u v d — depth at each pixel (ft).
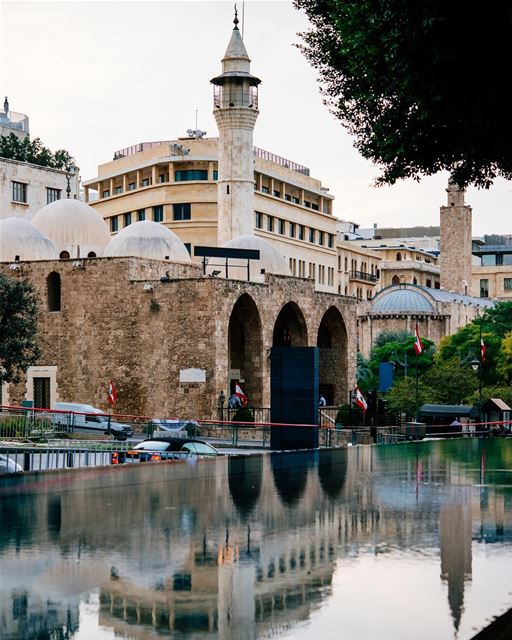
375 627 19.15
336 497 40.78
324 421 233.35
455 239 619.67
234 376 243.40
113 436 181.27
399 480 49.78
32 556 26.37
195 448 116.26
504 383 295.48
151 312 216.13
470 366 295.07
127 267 218.59
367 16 61.57
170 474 53.52
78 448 113.70
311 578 23.48
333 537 29.63
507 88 56.08
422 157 67.92
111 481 48.52
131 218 393.09
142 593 21.99
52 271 226.79
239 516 34.55
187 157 372.17
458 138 62.23
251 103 290.56
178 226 365.81
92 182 428.56
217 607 20.65
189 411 211.20
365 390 351.25
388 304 513.86
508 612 20.30
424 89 58.03
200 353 211.00
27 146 383.45
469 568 24.66
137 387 216.95
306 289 250.37
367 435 176.45
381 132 68.80
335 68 83.87
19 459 116.16
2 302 189.37
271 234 391.24
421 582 22.98
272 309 234.58
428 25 53.31
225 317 213.25
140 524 32.32
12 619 19.83
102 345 220.64
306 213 433.48
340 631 18.89
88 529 31.24
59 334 225.56
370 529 31.30
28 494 41.86
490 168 68.18
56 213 254.06
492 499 40.11
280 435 101.60
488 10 53.16
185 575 23.85
